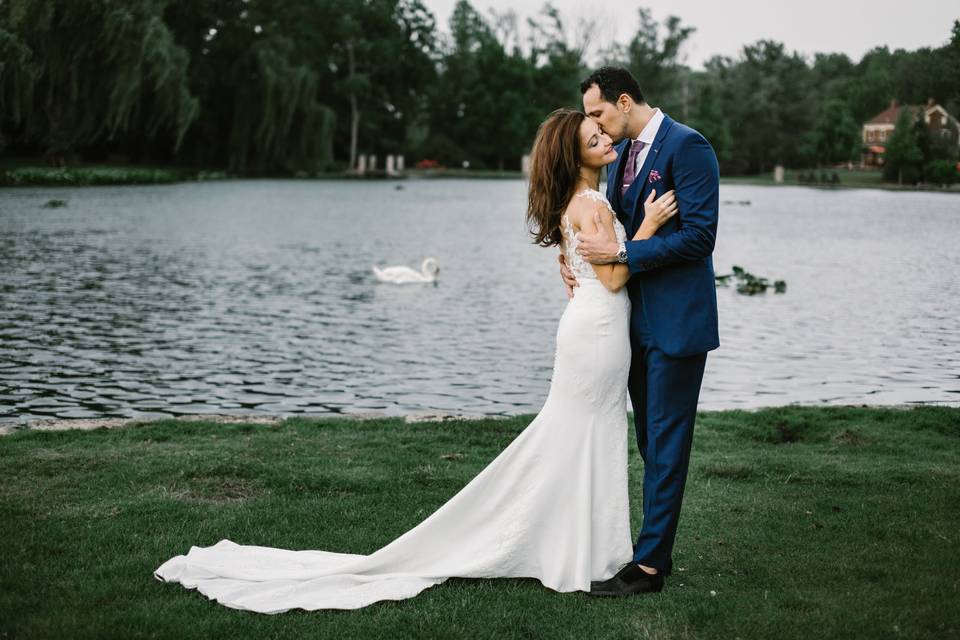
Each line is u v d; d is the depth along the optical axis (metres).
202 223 30.25
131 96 49.97
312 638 3.34
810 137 86.88
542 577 3.85
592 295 3.87
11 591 3.69
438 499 4.93
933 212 38.56
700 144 3.83
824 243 26.19
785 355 11.32
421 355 11.32
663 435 3.84
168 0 55.94
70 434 6.23
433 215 36.84
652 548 3.80
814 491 5.16
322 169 71.38
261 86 64.06
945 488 5.19
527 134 86.94
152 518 4.55
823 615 3.53
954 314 14.42
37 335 12.10
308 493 5.04
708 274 3.92
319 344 11.94
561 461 3.85
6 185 46.94
